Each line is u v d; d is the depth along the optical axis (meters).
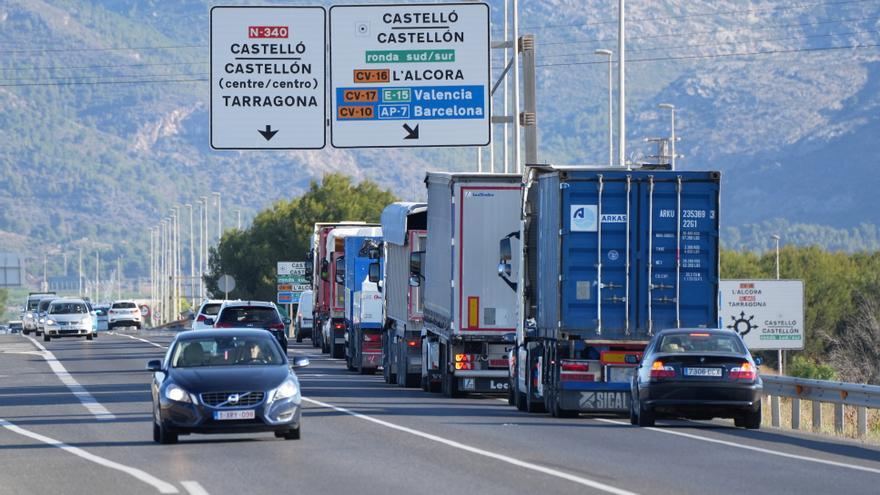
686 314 74.19
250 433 65.44
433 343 97.81
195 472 50.72
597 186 74.19
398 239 107.19
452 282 91.06
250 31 105.06
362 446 59.56
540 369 79.38
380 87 105.06
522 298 83.50
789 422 90.62
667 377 68.69
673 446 59.75
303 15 105.25
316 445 60.09
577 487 45.66
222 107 105.19
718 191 74.06
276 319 123.00
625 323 74.25
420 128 105.19
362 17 104.94
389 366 110.44
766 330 101.44
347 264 132.50
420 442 61.38
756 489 45.03
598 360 74.81
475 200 91.06
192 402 60.41
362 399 90.94
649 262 74.06
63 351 170.12
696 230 74.06
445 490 45.09
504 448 58.59
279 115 105.25
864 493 44.12
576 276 74.25
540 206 79.56
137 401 90.19
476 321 91.06
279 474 49.78
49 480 49.25
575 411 76.38
